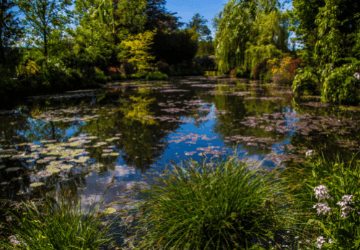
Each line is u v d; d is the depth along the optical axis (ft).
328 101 26.86
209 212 5.16
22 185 8.73
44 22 50.14
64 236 4.57
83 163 10.72
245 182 5.96
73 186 8.54
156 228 5.33
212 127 17.17
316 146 12.13
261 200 5.60
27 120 20.07
